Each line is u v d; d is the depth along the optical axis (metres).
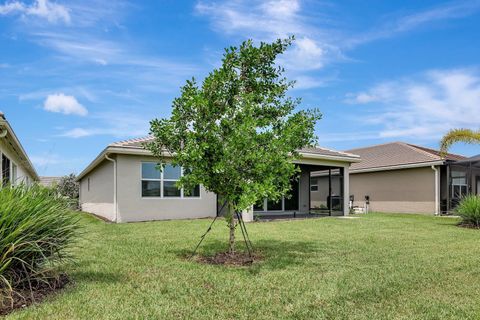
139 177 14.89
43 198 5.11
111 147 14.16
